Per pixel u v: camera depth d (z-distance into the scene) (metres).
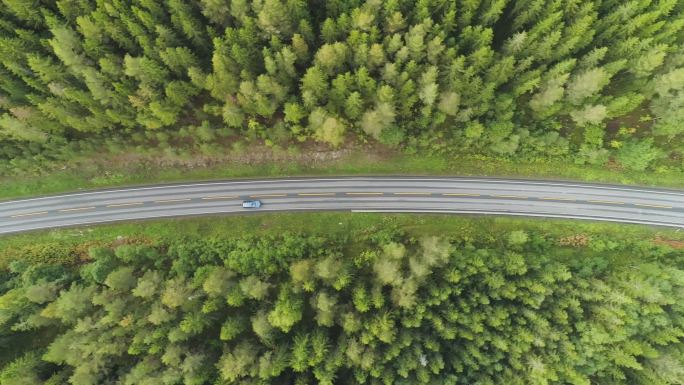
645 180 77.31
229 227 77.81
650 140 74.25
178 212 78.62
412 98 69.00
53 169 78.19
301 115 69.06
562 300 69.38
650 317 67.06
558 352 67.94
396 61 65.62
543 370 64.44
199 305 68.94
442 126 76.12
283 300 66.75
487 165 78.06
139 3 66.62
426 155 78.12
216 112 70.81
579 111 71.50
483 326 68.62
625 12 66.62
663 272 69.81
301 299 68.75
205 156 78.06
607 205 77.56
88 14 66.88
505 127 72.06
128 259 73.75
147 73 65.56
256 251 73.50
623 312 65.62
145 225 78.12
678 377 66.12
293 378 69.44
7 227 78.44
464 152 77.69
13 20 68.12
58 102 68.75
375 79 69.69
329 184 78.81
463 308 68.06
